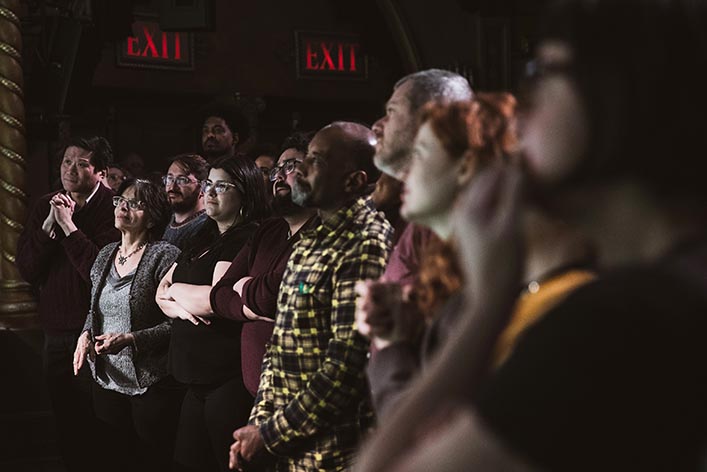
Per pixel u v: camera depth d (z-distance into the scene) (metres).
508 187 0.70
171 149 13.93
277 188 3.09
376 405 1.48
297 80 14.37
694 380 0.63
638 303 0.65
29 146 8.33
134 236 4.14
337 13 12.20
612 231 0.73
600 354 0.63
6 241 5.87
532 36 10.04
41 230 4.65
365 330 1.50
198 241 3.69
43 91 6.99
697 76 0.69
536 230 0.96
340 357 2.37
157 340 3.99
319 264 2.47
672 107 0.69
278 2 14.25
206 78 13.89
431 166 1.55
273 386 2.57
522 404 0.64
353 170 2.57
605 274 0.69
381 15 11.29
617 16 0.70
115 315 4.05
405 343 1.49
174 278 3.64
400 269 2.04
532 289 0.92
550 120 0.71
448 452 0.67
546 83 0.72
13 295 5.77
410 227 2.07
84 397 4.55
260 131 14.38
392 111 2.22
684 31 0.69
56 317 4.60
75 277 4.59
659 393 0.63
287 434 2.40
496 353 0.85
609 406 0.63
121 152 13.60
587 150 0.70
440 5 10.20
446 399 0.69
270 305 2.94
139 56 13.46
